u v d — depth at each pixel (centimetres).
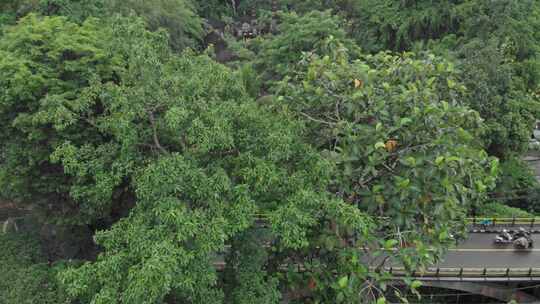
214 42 4638
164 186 1052
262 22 4697
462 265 2338
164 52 1349
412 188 1235
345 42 2973
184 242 1048
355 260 1251
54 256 2081
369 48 3788
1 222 2384
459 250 2491
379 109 1319
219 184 1105
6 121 1827
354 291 1274
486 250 2497
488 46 2858
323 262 1373
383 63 1638
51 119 1416
